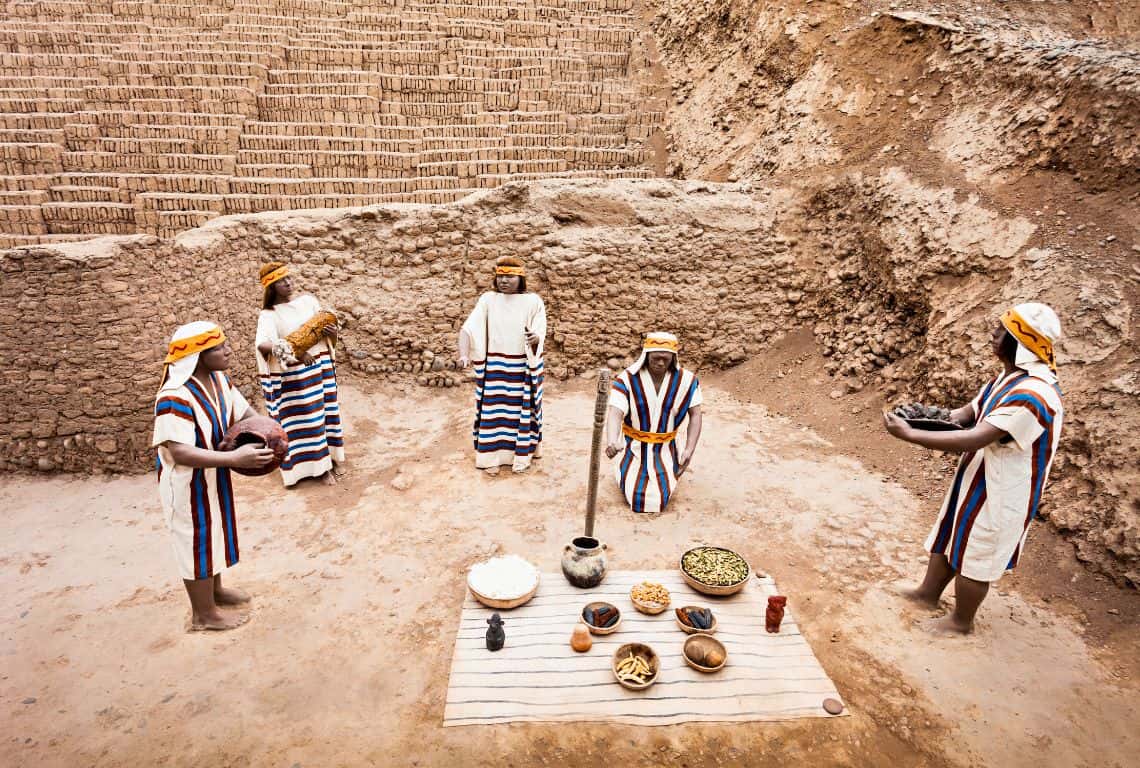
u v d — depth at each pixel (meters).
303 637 3.68
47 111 8.80
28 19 10.73
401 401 7.06
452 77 10.27
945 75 7.20
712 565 4.12
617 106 10.45
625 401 4.91
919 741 3.11
